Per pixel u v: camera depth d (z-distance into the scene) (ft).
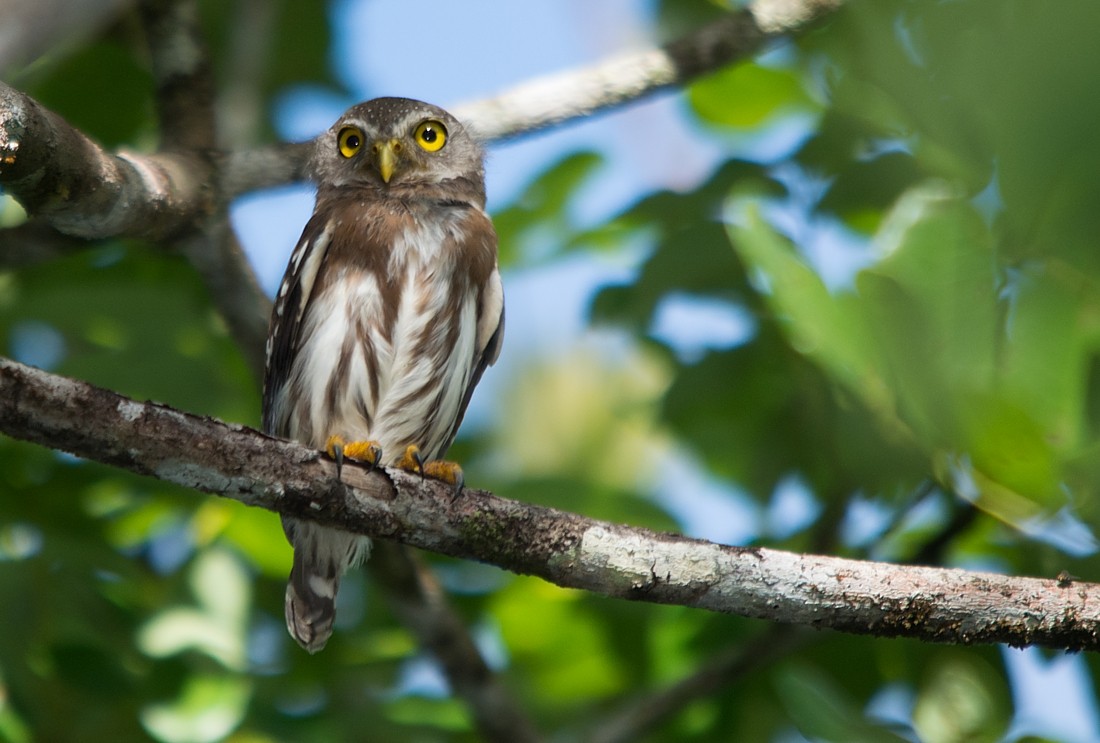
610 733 33.09
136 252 36.29
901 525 30.68
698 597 23.07
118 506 33.60
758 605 22.97
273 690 33.14
